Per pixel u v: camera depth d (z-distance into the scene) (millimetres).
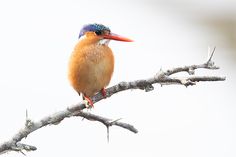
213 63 9039
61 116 9570
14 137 9336
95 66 11305
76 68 11344
